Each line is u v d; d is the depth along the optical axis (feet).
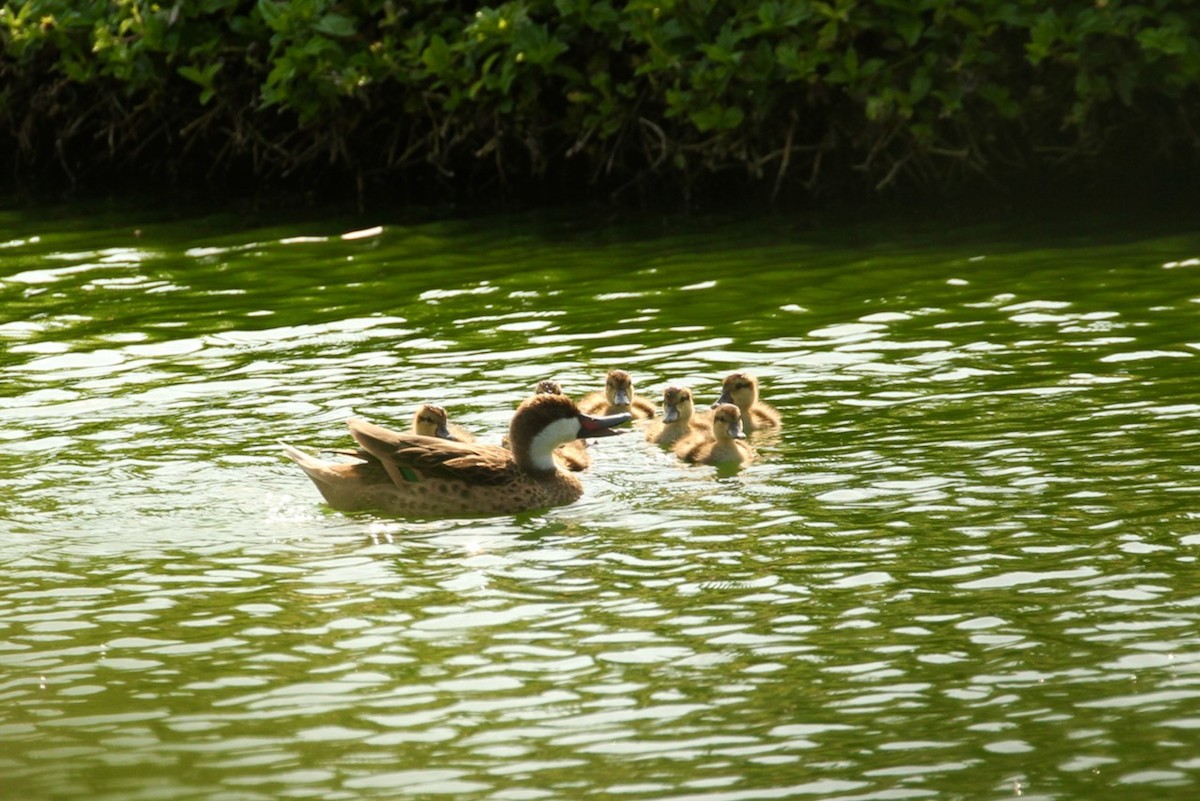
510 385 62.80
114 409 60.70
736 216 101.35
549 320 73.26
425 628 41.01
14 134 125.59
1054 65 102.63
